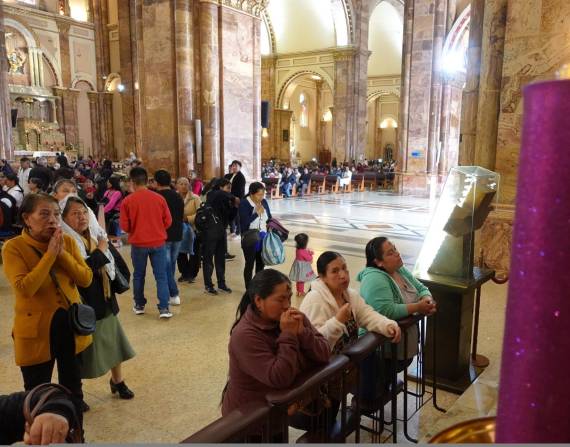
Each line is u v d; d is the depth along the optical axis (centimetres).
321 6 2831
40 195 286
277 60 3238
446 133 2053
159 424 348
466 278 401
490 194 384
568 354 51
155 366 441
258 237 623
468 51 797
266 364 225
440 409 366
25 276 278
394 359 299
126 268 380
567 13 625
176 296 614
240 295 659
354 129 2783
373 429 334
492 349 469
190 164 1204
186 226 696
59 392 138
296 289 664
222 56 1207
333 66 2964
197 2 1172
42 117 2995
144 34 1220
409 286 367
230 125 1245
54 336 293
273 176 2086
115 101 3244
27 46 2898
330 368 224
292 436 339
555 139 50
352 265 826
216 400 382
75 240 327
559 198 50
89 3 3175
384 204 1773
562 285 50
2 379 414
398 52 3503
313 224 1272
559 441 51
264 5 1302
